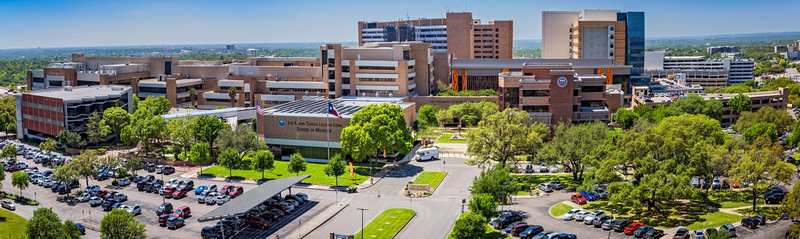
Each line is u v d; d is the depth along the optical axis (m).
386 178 177.50
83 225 138.88
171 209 148.12
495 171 140.00
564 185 164.25
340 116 191.50
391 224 134.75
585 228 128.75
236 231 132.75
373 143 181.25
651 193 129.75
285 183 151.88
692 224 126.69
